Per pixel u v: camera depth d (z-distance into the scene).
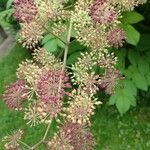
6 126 0.58
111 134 0.56
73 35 0.30
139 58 0.50
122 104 0.47
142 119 0.57
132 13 0.37
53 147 0.22
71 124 0.23
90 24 0.28
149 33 0.51
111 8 0.27
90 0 0.28
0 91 0.63
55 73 0.24
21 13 0.27
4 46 0.70
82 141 0.23
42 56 0.27
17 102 0.25
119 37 0.27
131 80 0.48
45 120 0.22
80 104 0.22
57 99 0.22
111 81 0.27
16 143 0.24
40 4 0.27
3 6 0.66
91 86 0.25
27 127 0.57
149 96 0.58
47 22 0.27
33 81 0.24
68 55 0.46
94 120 0.57
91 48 0.28
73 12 0.27
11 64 0.67
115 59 0.27
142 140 0.55
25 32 0.27
